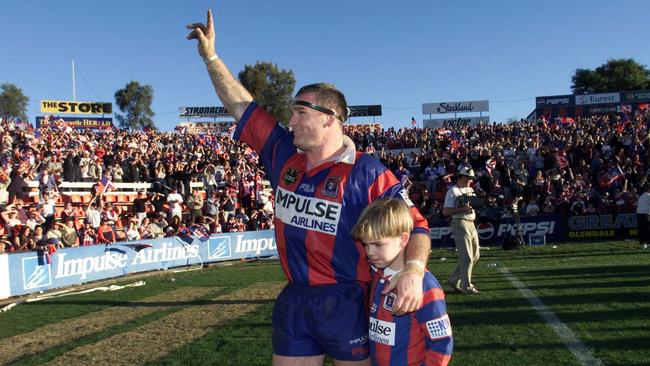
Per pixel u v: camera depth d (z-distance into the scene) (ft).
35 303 32.58
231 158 92.53
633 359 14.99
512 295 25.16
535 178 70.79
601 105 169.37
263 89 222.89
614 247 48.34
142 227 56.08
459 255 26.13
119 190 66.13
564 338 17.35
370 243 7.86
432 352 7.59
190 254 53.06
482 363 15.31
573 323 19.25
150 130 121.29
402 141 114.93
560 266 35.73
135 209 59.98
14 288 36.01
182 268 51.60
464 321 20.36
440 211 63.10
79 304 31.24
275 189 9.50
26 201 56.18
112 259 44.93
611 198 65.16
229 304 27.99
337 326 8.55
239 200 73.61
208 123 180.45
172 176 68.49
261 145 10.14
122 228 56.49
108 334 22.09
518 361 15.33
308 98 8.75
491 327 19.26
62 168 64.13
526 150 83.15
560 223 57.31
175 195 63.00
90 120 165.48
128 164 70.23
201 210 61.87
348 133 129.29
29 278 37.11
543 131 101.30
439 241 59.52
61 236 45.75
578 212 59.11
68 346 20.33
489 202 57.82
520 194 66.85
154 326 23.35
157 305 29.27
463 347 16.97
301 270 8.87
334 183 8.69
